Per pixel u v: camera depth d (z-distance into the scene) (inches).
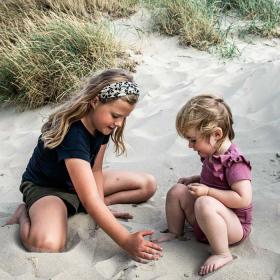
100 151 121.3
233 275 96.2
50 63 215.0
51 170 118.7
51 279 98.7
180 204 110.4
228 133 107.0
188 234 113.0
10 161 170.4
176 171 142.6
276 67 185.2
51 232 109.4
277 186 127.1
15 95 216.5
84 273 100.3
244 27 248.8
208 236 101.3
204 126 102.0
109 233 106.4
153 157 151.6
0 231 114.6
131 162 150.9
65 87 209.0
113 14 265.0
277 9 258.1
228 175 103.6
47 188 120.9
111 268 102.6
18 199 141.6
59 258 104.5
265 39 240.4
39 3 276.2
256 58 220.4
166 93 195.8
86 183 109.7
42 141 119.8
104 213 107.3
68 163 111.3
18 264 103.5
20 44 229.5
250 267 98.5
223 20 257.4
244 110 168.2
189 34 239.6
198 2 258.5
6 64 219.6
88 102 111.8
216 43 236.7
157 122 170.1
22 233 111.0
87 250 108.7
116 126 112.7
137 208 126.4
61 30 227.5
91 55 220.2
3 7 278.4
